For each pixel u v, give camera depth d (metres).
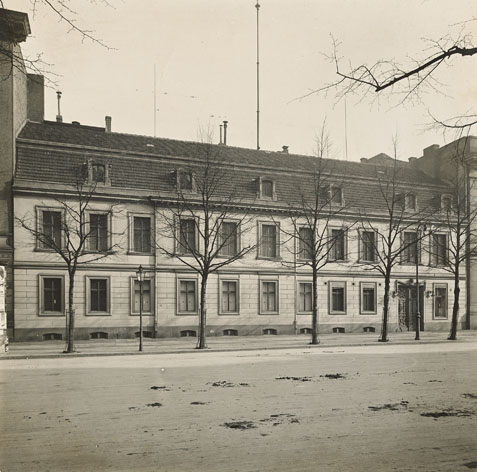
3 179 28.23
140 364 19.78
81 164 30.23
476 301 40.25
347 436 9.36
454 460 7.98
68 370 18.11
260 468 7.66
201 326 26.08
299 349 25.95
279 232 34.47
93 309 30.08
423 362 20.06
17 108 29.95
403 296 38.50
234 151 38.12
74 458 8.21
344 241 36.22
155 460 8.07
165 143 36.22
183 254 31.72
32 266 28.59
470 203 39.47
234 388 14.26
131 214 30.98
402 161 47.41
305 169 36.94
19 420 10.69
